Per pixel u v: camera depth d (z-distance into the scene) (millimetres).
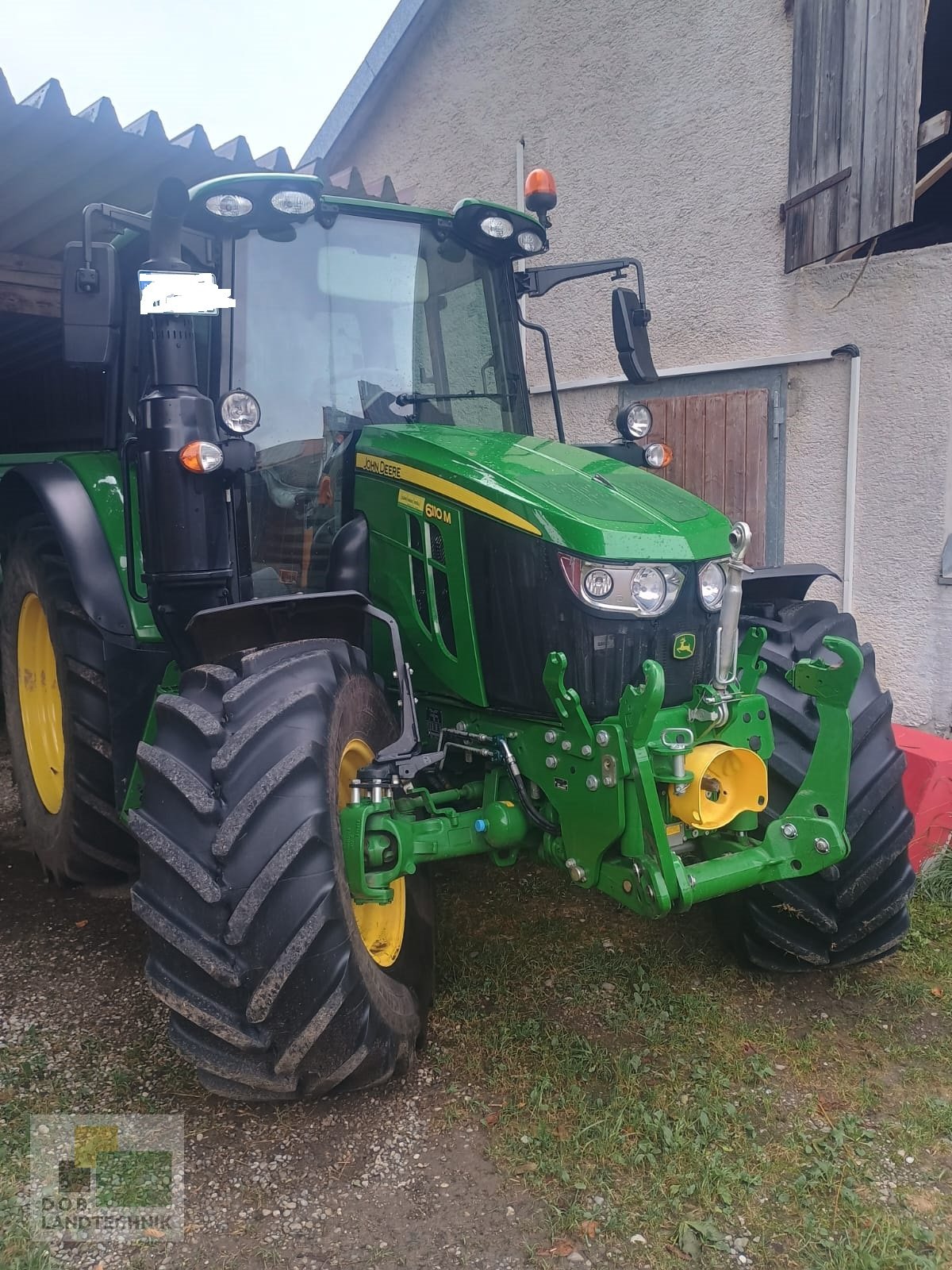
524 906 3572
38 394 6820
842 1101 2547
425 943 2766
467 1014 2875
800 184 4926
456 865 3920
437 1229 2109
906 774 3785
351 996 2174
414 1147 2355
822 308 4977
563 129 6203
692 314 5605
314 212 2992
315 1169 2281
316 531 3062
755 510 5320
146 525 2529
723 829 2672
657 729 2436
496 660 2662
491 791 2676
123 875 3461
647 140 5711
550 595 2488
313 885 2113
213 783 2186
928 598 4723
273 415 2992
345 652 2555
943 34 5766
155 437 2471
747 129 5199
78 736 3283
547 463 2801
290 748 2199
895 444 4770
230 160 5207
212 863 2121
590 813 2412
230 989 2102
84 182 5031
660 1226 2113
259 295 2990
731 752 2461
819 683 2576
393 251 3246
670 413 5703
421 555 2828
